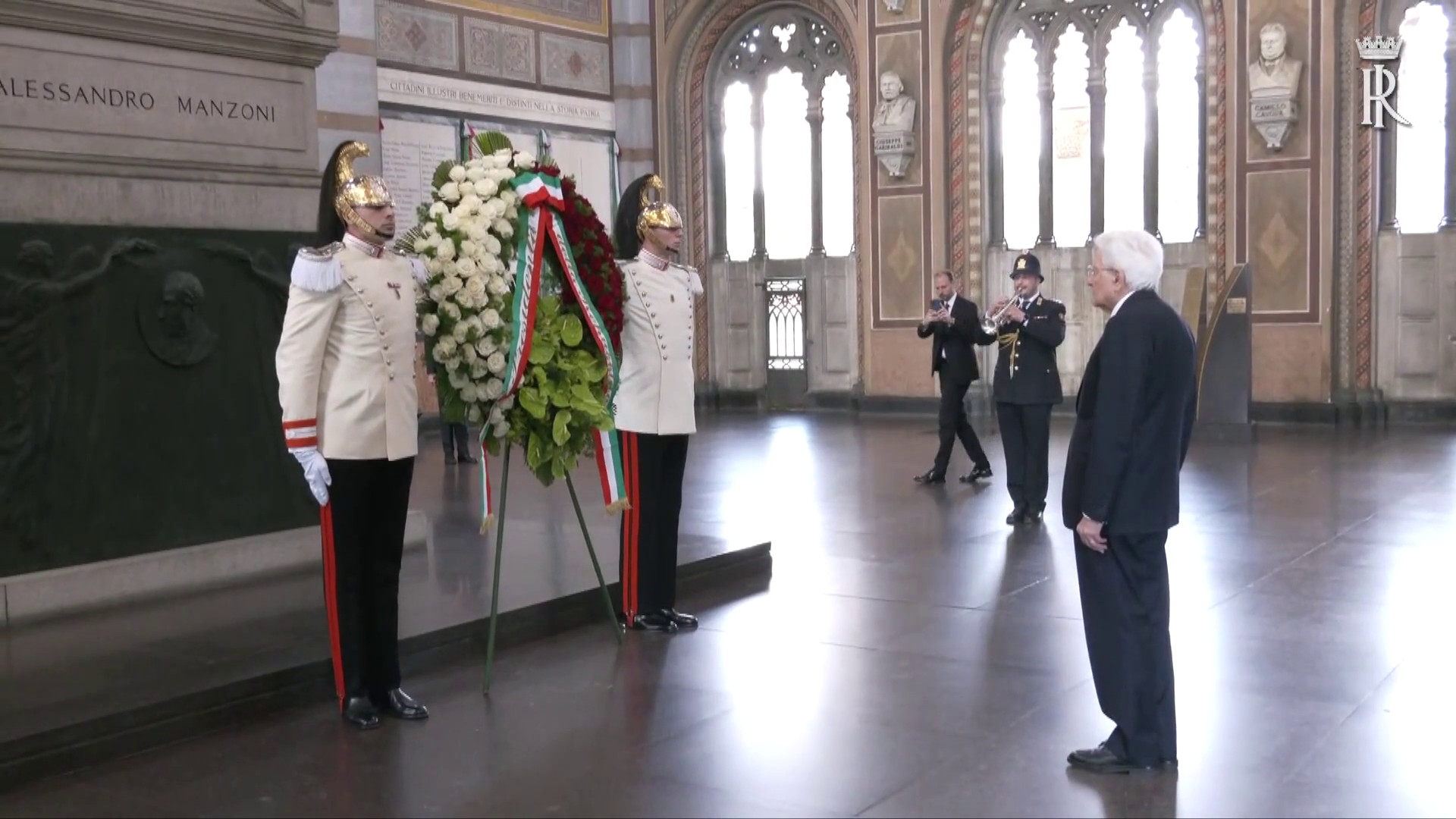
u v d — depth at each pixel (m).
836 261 17.58
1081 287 16.00
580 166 17.27
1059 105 16.03
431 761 4.13
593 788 3.87
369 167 11.90
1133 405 3.75
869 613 5.99
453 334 4.82
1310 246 14.25
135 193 5.87
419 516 6.98
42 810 3.75
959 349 10.08
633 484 5.70
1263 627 5.60
